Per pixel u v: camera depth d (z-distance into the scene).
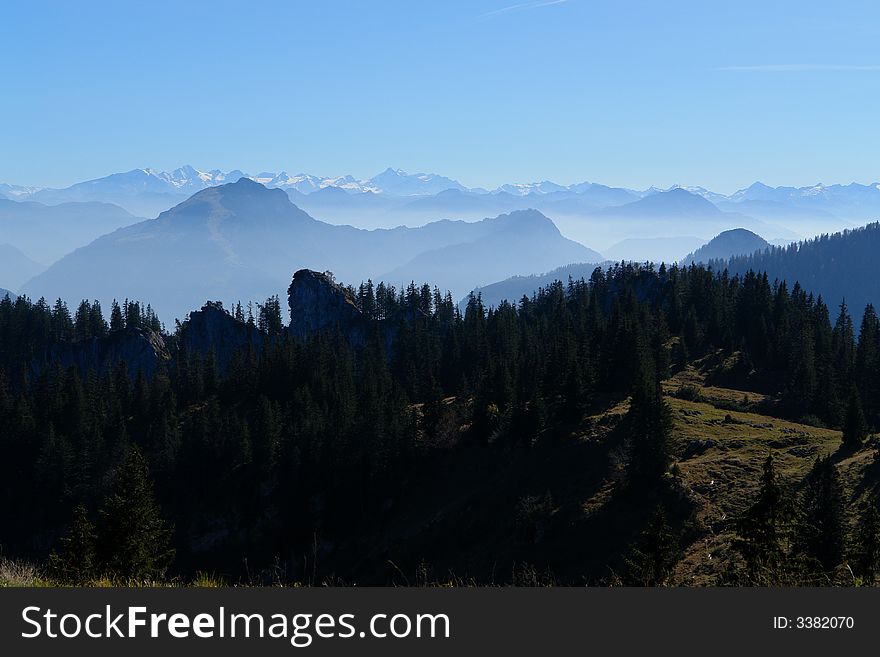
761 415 115.31
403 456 121.12
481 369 154.38
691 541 68.75
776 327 155.62
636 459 83.00
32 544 132.38
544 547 82.25
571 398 110.56
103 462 138.88
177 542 125.25
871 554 33.03
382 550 104.62
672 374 140.88
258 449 129.88
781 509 37.50
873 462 74.06
